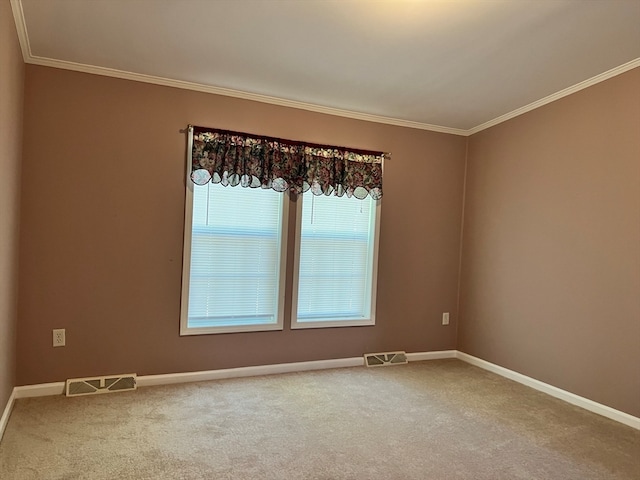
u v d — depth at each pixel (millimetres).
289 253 3668
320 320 3797
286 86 3277
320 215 3809
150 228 3215
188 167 3303
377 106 3666
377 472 2137
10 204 2469
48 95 2918
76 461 2123
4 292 2357
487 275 3977
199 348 3385
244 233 3549
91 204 3053
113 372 3150
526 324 3551
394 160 4023
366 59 2775
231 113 3422
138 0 2162
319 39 2527
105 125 3070
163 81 3197
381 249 3996
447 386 3443
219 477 2033
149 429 2498
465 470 2193
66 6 2227
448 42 2521
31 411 2682
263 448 2326
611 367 2895
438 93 3332
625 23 2279
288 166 3576
